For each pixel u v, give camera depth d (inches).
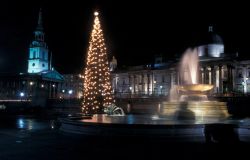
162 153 548.7
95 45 1685.5
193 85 1052.5
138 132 663.8
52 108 2819.9
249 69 3481.8
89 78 1684.3
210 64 3747.5
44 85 5300.2
